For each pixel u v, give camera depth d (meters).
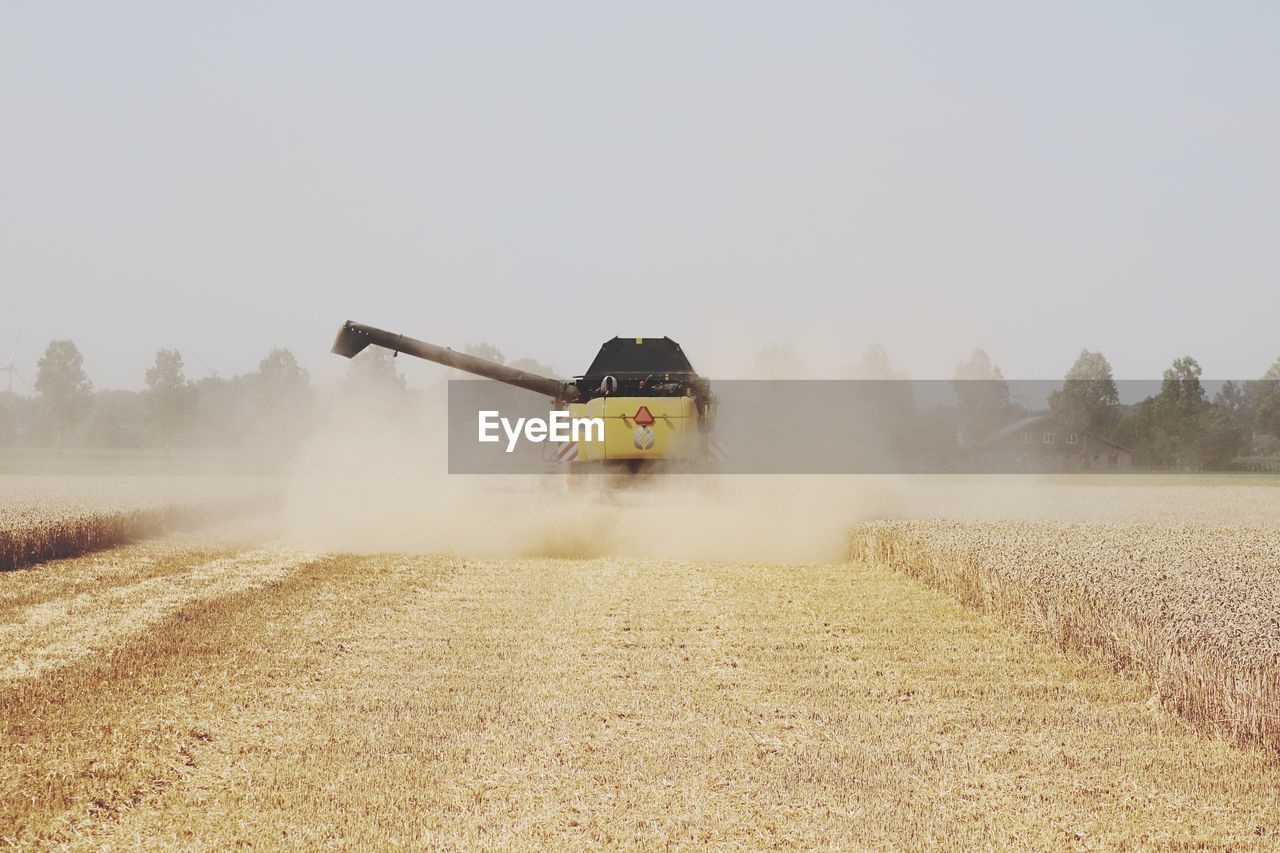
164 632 12.57
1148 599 11.08
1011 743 8.70
